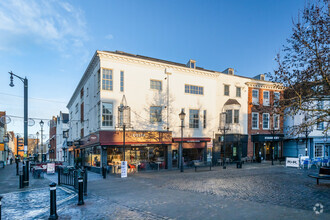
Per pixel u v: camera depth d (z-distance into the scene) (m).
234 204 7.09
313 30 8.95
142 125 19.27
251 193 8.73
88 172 18.70
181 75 21.81
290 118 25.00
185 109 21.80
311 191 8.97
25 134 12.86
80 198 7.62
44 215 6.61
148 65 19.98
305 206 6.72
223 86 24.33
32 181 14.10
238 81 25.03
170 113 20.91
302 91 9.64
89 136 20.12
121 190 10.13
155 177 14.30
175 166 20.94
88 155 21.67
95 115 19.23
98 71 18.75
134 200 8.09
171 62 25.42
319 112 10.43
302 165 18.58
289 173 14.83
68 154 35.56
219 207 6.79
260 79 27.64
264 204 7.01
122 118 18.30
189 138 21.27
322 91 9.56
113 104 18.11
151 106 19.98
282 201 7.38
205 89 23.12
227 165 21.62
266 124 25.78
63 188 11.12
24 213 6.87
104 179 13.88
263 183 11.03
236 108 23.56
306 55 9.27
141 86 19.50
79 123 26.86
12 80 12.84
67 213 6.66
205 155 22.41
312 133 23.58
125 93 18.70
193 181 12.20
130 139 18.31
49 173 18.95
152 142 19.02
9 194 9.89
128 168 17.64
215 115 23.55
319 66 8.82
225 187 10.14
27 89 13.33
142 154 19.33
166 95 20.77
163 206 7.14
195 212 6.38
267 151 25.91
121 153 18.47
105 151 17.50
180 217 5.99
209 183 11.38
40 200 8.59
